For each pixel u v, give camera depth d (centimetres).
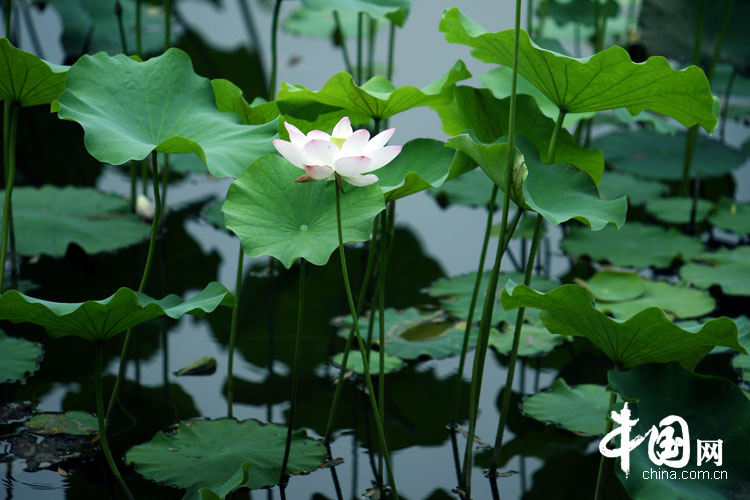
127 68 590
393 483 585
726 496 567
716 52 696
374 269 672
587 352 642
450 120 612
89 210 678
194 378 628
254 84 838
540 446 609
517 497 596
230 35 970
